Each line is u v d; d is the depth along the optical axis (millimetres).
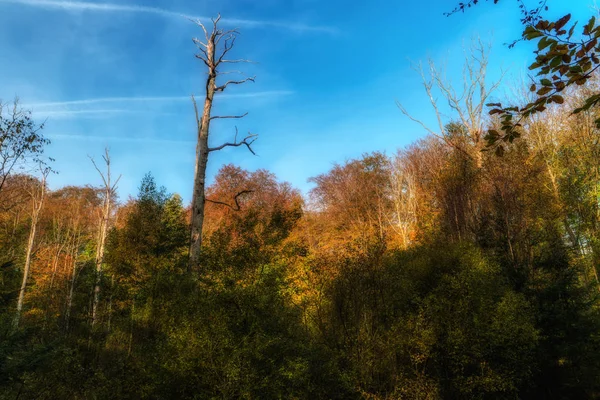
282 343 6891
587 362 9211
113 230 16500
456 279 9703
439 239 13875
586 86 15945
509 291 9789
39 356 7703
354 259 8422
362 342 7711
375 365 7609
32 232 23062
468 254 10891
